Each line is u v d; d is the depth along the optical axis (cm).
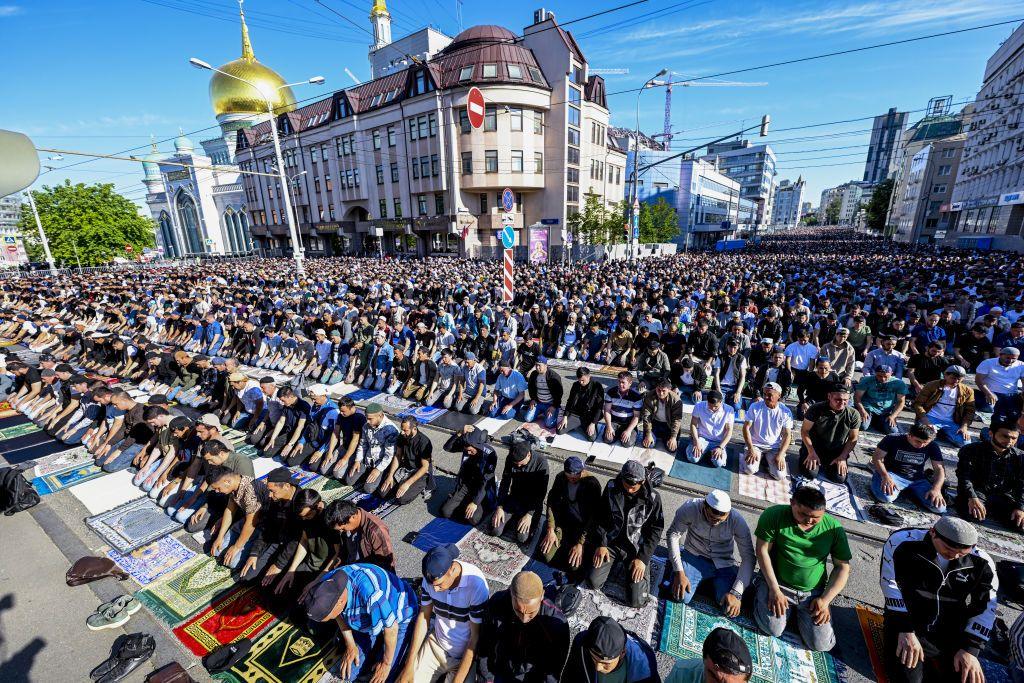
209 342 1282
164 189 7494
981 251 3634
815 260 3155
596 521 427
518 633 304
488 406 816
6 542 506
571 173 3944
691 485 579
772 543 369
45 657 364
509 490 506
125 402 671
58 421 757
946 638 319
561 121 3700
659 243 5094
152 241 4597
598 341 1141
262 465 658
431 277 2245
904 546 332
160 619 396
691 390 906
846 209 19775
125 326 1574
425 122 3834
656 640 364
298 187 5134
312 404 689
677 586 393
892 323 947
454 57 3669
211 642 372
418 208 4162
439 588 311
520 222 3962
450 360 870
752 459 596
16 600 422
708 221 7406
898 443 520
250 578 431
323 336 1052
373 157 4347
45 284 2528
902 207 7869
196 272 3084
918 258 3023
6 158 183
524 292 1645
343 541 407
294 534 414
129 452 661
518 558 459
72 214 4000
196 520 509
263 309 1606
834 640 352
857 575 432
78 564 448
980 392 743
